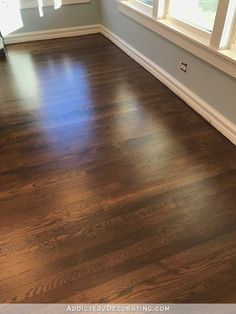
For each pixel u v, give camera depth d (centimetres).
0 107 240
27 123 221
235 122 192
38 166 183
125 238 141
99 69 296
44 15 351
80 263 132
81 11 364
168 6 238
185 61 227
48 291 122
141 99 247
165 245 138
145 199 160
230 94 189
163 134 207
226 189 165
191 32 217
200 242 139
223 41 183
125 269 129
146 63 289
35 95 255
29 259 133
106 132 211
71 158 189
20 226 148
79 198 162
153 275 126
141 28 279
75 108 238
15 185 170
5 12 331
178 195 162
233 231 143
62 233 144
